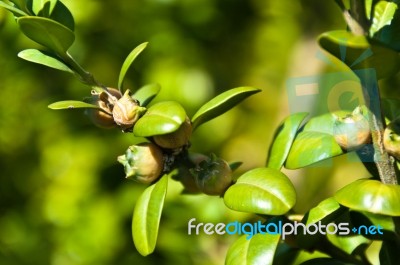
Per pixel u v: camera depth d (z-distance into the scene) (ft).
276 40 2.45
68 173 2.15
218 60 2.35
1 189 2.16
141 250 1.05
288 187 1.04
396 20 1.08
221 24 2.29
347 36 0.95
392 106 1.11
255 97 2.45
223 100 1.07
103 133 2.15
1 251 2.14
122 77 1.10
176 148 1.08
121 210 2.12
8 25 1.89
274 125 2.43
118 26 2.15
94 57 2.12
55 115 2.12
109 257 2.11
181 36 2.21
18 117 2.09
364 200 0.99
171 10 2.19
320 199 2.23
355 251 1.15
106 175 2.15
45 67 2.06
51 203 2.15
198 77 2.21
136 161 1.08
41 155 2.15
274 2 2.41
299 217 1.11
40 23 1.06
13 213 2.17
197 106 2.19
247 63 2.40
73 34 1.07
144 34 2.18
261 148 2.40
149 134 1.03
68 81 2.08
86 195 2.14
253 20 2.38
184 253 1.97
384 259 1.12
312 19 2.46
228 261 1.06
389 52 0.96
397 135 1.03
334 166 2.25
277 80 2.46
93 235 2.12
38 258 2.14
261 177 1.05
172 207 1.93
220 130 2.24
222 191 1.08
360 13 1.06
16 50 1.94
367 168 1.08
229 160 2.29
